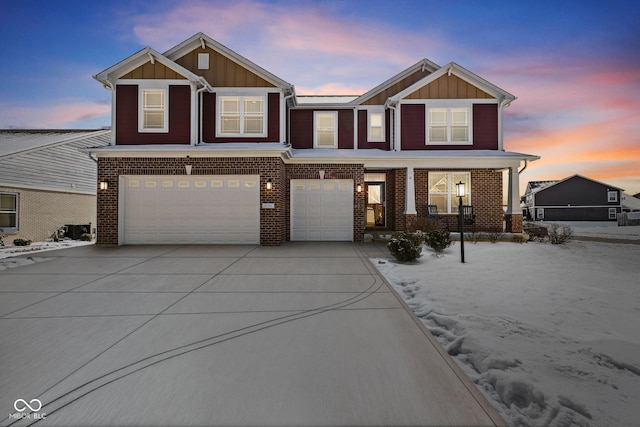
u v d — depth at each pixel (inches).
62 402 99.3
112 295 217.6
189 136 475.2
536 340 140.9
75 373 116.5
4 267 307.6
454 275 268.5
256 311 185.6
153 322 167.9
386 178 575.5
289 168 513.0
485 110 551.5
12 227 564.4
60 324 164.7
